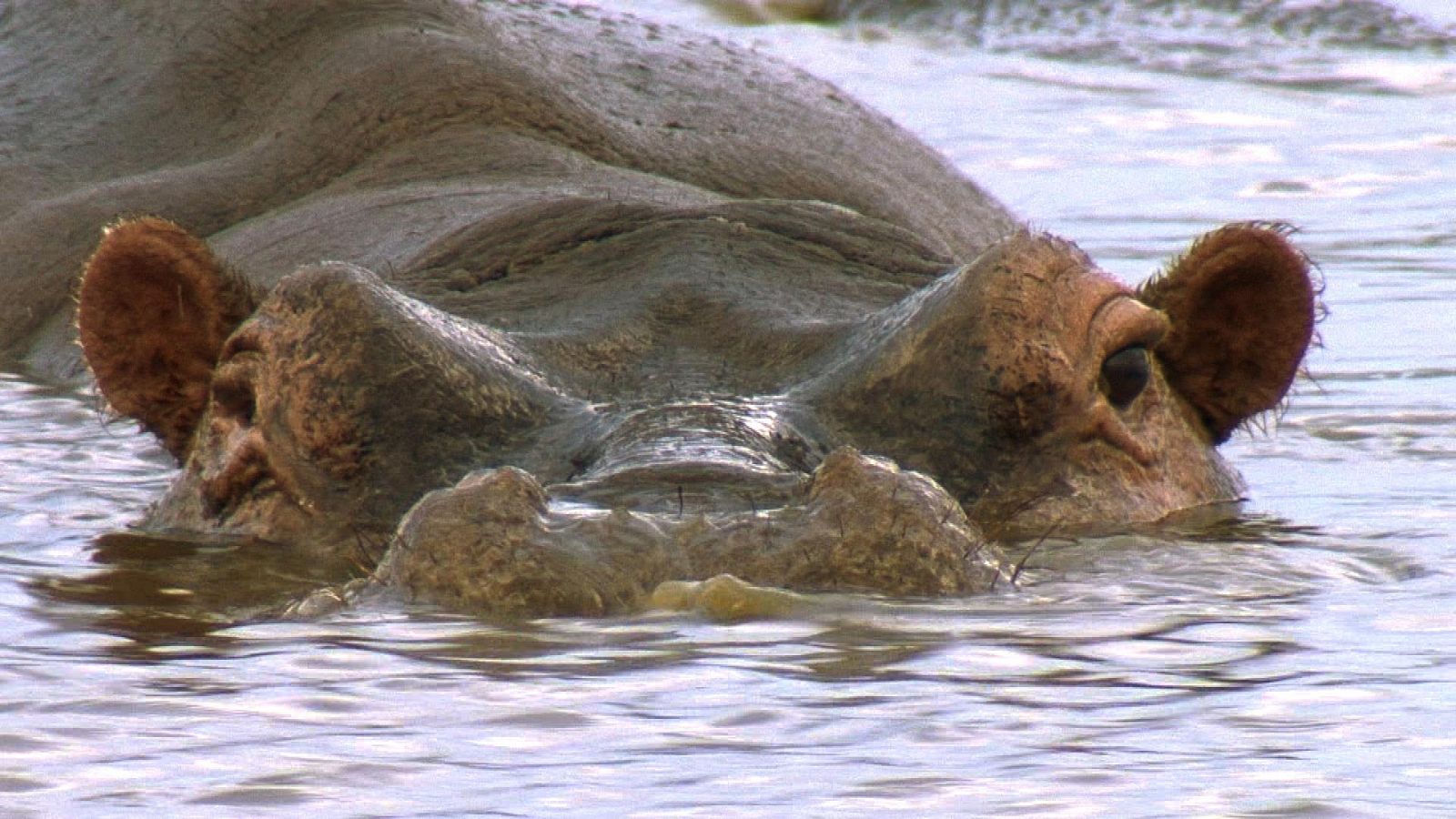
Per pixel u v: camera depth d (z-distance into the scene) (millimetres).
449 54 29938
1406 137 48312
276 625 14180
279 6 31625
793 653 13203
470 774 11234
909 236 21922
